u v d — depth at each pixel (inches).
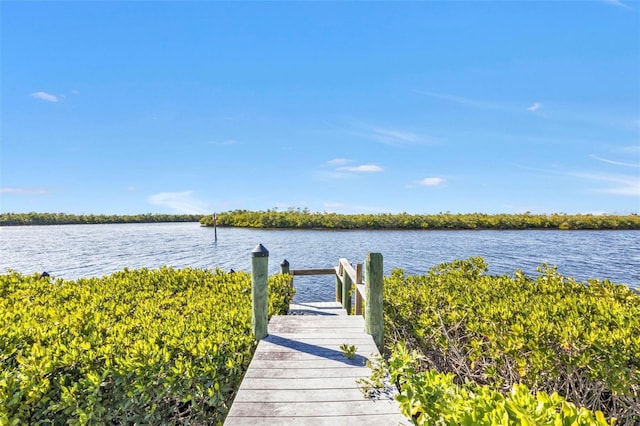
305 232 1632.6
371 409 104.4
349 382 118.8
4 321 151.6
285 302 226.7
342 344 146.7
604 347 128.3
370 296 156.2
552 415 67.1
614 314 153.9
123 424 112.3
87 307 170.2
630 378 122.6
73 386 110.0
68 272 676.7
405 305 185.3
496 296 197.0
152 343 125.5
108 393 115.3
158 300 191.3
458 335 172.6
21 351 122.3
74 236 1582.2
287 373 124.1
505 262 754.8
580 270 674.8
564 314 161.3
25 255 916.0
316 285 558.9
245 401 107.9
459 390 86.4
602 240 1267.2
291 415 101.5
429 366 171.5
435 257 820.0
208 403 118.1
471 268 258.4
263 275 151.8
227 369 125.2
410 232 1611.7
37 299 198.7
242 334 144.0
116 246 1130.0
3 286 227.9
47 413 111.5
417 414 95.0
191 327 143.7
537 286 214.5
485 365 151.7
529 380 135.4
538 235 1475.1
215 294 208.5
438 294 192.5
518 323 147.1
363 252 910.4
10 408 103.5
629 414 128.6
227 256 893.8
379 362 127.8
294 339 151.6
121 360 115.9
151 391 114.9
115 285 230.5
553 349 141.9
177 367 116.5
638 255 866.8
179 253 949.8
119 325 146.8
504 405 69.3
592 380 130.8
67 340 132.3
